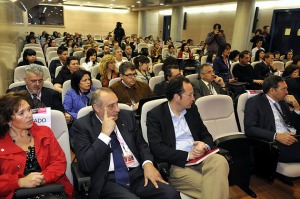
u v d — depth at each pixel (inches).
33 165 58.5
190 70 204.7
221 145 77.3
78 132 66.2
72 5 636.1
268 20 369.7
